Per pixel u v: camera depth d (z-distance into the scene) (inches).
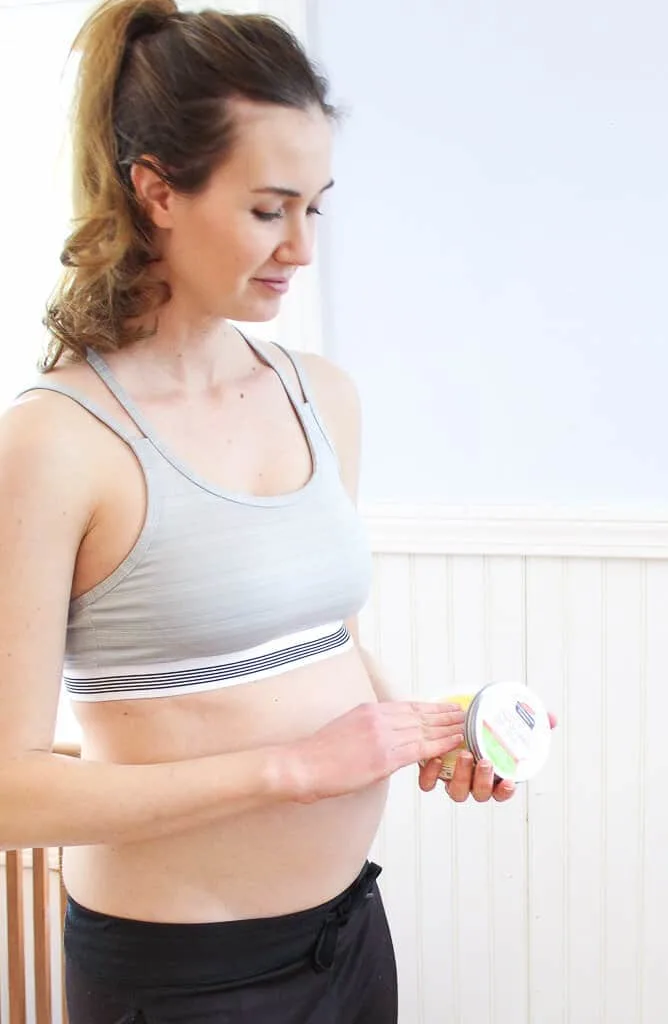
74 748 69.7
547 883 85.0
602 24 75.5
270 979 48.1
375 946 53.7
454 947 87.3
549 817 84.1
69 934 49.5
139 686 45.9
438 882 86.7
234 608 45.5
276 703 47.6
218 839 47.0
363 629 84.8
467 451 81.8
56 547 42.5
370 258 81.4
